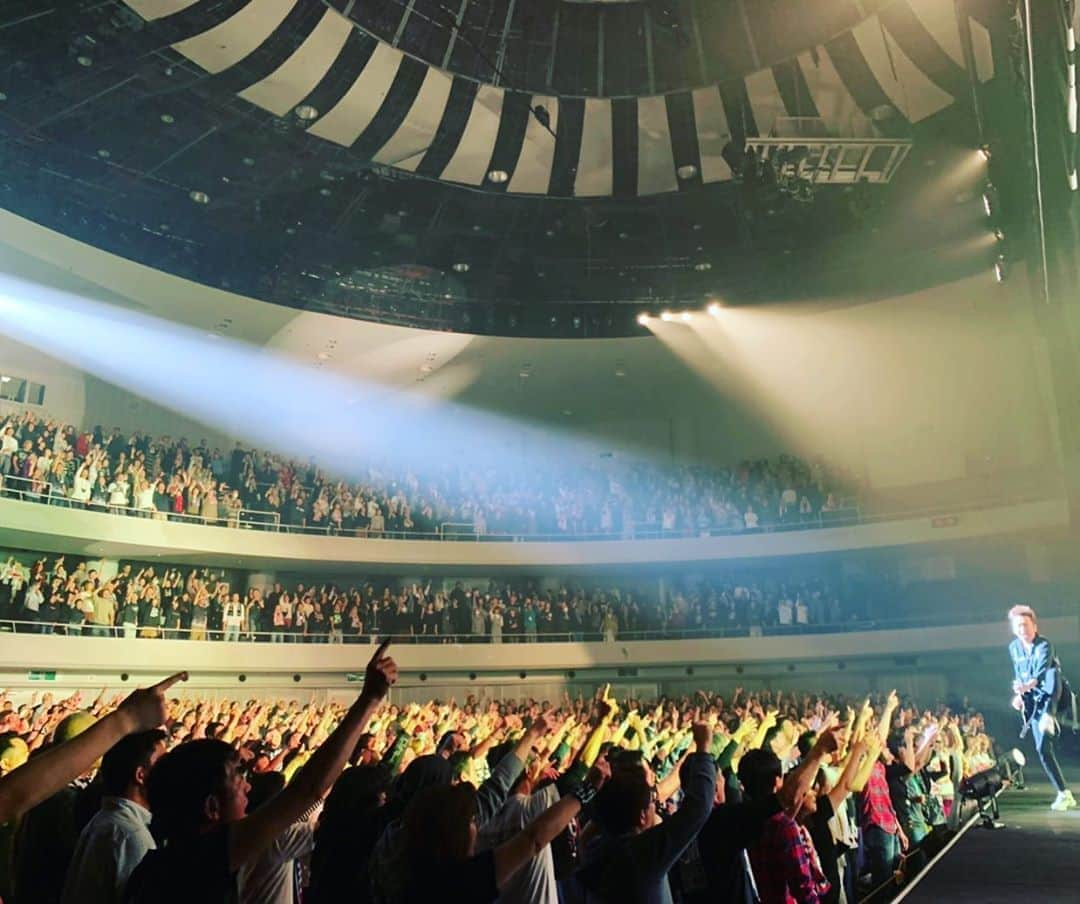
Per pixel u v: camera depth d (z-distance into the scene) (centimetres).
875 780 765
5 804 195
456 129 2323
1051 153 1280
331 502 2605
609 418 3303
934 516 2520
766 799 396
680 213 2591
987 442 2747
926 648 2492
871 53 2047
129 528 2122
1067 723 1994
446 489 2819
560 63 2208
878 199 2381
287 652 2308
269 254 2431
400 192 2456
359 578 2756
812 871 431
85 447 2139
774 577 2855
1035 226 1567
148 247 2211
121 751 337
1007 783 1371
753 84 2217
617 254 2688
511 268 2698
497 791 398
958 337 2738
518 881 389
